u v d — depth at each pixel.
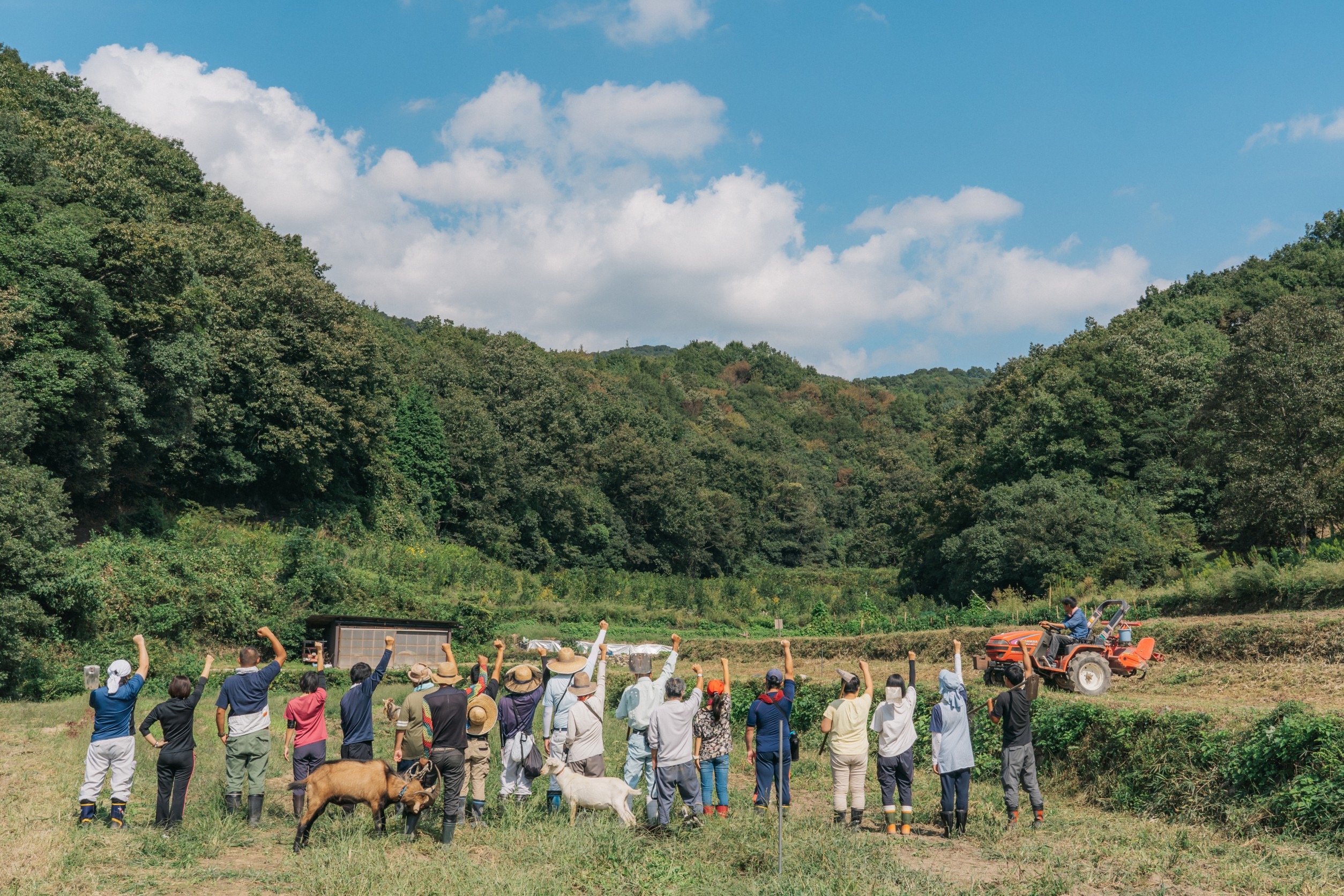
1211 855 8.11
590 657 8.94
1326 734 8.86
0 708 18.91
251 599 32.81
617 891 6.53
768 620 51.28
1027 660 9.49
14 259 29.38
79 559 27.84
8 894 6.05
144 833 7.81
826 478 136.38
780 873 6.84
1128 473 53.16
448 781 7.59
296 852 7.34
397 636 33.66
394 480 61.62
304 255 66.06
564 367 103.81
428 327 115.38
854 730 8.97
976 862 7.93
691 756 8.40
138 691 8.41
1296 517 29.83
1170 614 25.33
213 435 44.16
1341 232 92.88
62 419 31.02
